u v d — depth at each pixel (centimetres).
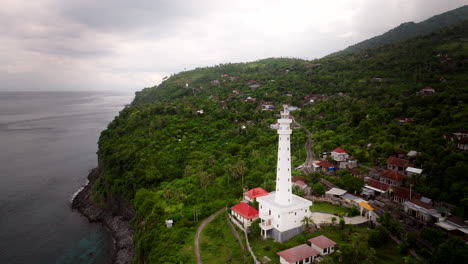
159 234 8875
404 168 10238
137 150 15150
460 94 14438
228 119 19850
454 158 9238
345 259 6109
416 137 11981
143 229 9781
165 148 15275
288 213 7462
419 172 9562
